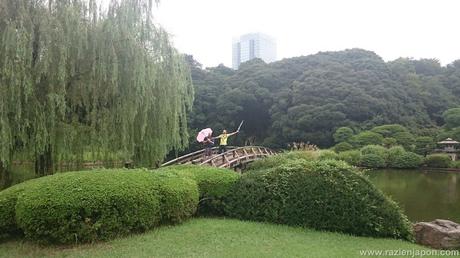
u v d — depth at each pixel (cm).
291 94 3747
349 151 2803
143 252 538
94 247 563
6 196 614
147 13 1089
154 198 655
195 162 1420
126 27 1009
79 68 967
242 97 3772
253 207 775
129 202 614
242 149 1950
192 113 3706
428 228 682
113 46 984
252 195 780
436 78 4228
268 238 626
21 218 568
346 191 706
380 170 2772
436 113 3856
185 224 714
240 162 1712
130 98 1009
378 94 3625
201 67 4603
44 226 567
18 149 910
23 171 985
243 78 4169
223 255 525
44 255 534
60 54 891
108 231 598
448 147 3086
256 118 4006
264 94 3862
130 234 629
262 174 795
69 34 908
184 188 723
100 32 976
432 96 3950
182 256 520
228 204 806
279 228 704
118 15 1010
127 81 1008
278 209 750
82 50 934
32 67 878
